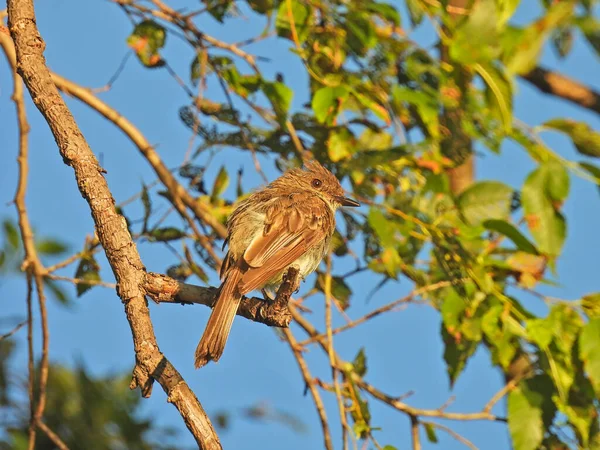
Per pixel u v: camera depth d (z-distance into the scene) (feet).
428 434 37.60
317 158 41.16
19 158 37.68
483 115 37.70
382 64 39.55
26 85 27.99
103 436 39.60
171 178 41.65
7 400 40.68
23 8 28.50
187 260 40.14
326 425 37.47
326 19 39.04
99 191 27.22
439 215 37.37
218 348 29.71
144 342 25.86
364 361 38.40
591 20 38.17
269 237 36.09
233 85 39.73
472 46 34.35
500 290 36.55
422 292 38.19
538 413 34.24
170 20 40.78
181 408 24.79
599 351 32.71
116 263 26.73
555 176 34.14
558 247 33.96
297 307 40.37
